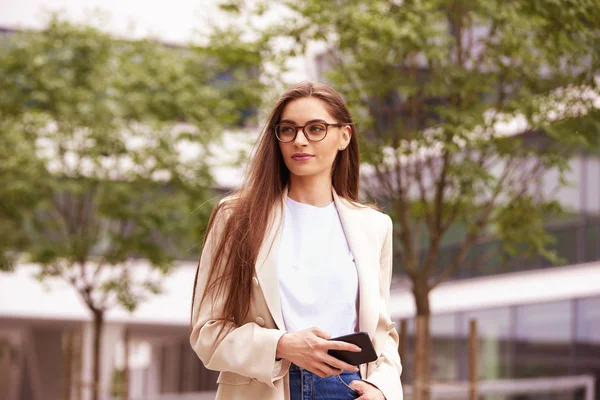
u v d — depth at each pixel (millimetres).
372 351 2723
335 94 3049
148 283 15734
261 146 3059
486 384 18828
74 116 14672
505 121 9469
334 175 3211
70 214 16141
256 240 2936
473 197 10062
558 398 18016
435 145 9625
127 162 15602
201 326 2963
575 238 17844
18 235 14914
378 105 10211
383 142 9906
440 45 9336
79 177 15203
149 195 15062
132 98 14617
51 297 24016
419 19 9383
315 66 13547
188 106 14453
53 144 15227
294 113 2998
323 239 3051
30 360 27359
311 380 2910
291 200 3092
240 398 2916
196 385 33188
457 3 9586
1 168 14445
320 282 2980
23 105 15117
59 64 15141
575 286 17984
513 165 11055
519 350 19500
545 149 9961
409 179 10250
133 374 41125
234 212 2998
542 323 18906
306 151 2988
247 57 10602
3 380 30266
